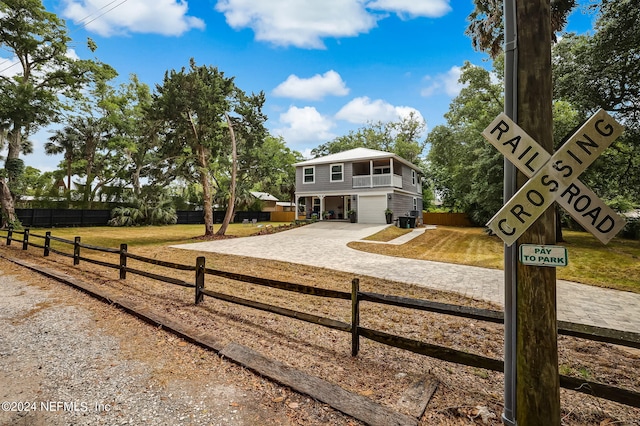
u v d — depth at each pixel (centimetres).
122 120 2484
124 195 2678
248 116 1588
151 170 1516
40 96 1675
